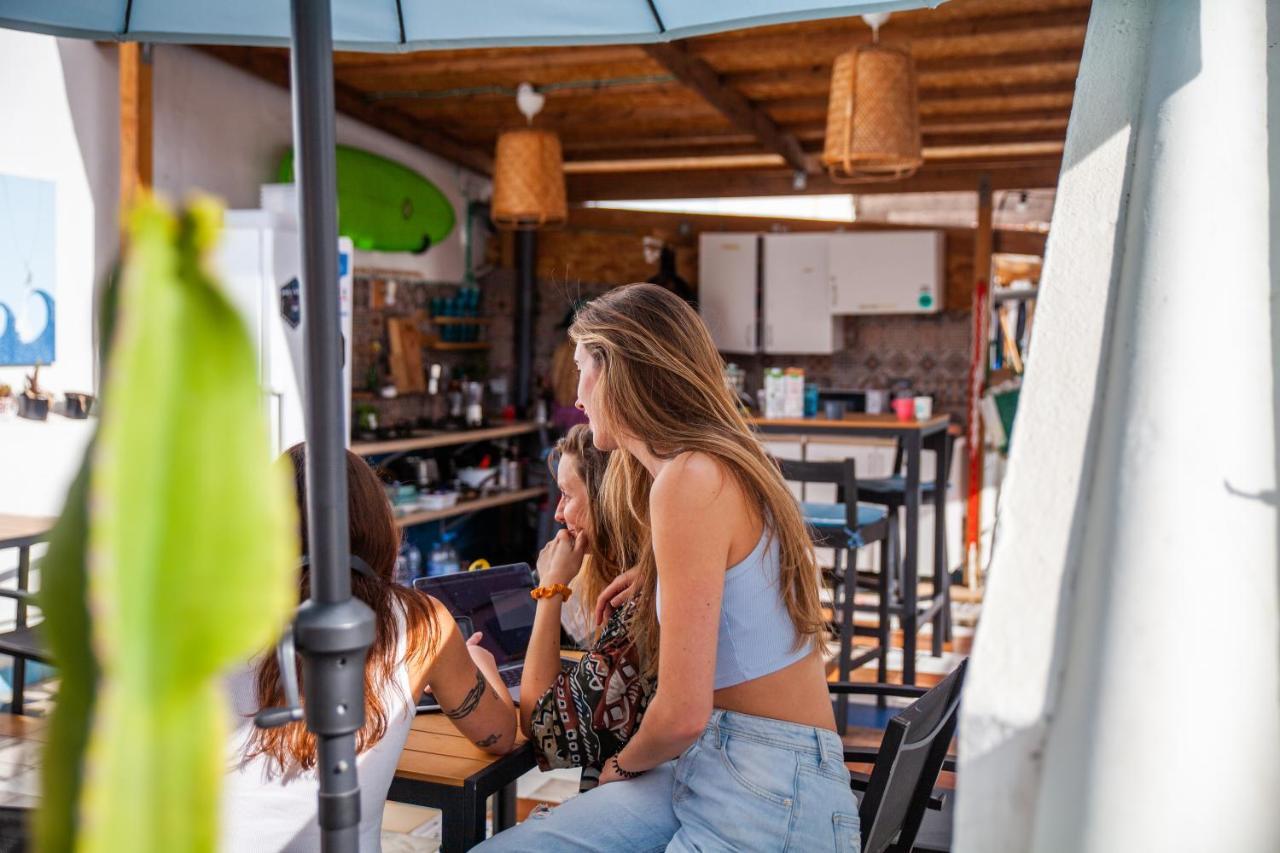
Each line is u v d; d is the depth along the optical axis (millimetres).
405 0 2301
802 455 7770
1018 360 8062
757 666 1761
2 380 4703
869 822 1788
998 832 1015
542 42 2318
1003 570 1102
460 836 1889
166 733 327
